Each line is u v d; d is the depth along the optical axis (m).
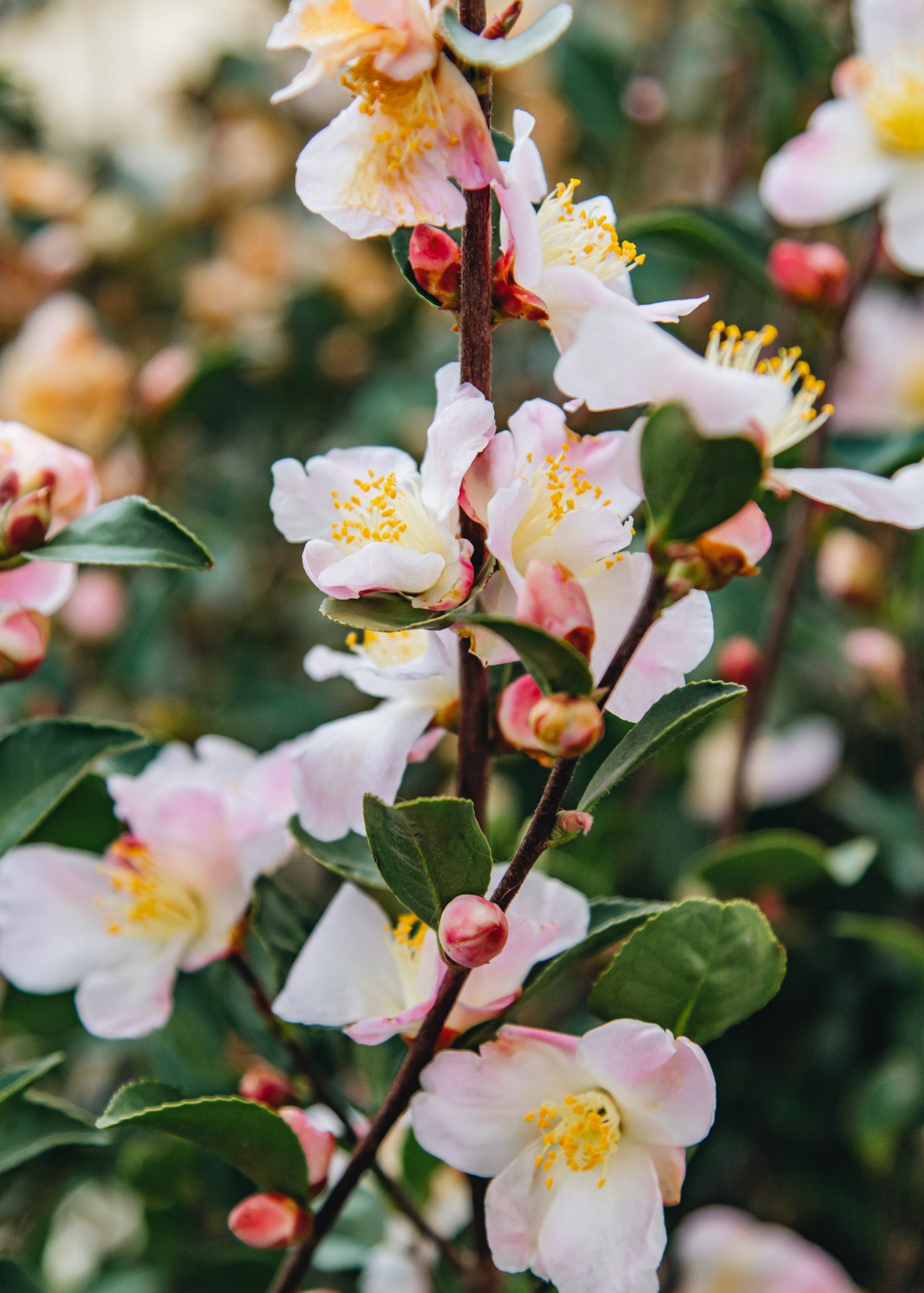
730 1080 0.55
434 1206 0.43
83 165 0.85
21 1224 0.50
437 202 0.29
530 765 0.54
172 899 0.35
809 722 0.63
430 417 0.72
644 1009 0.32
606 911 0.34
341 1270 0.44
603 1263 0.30
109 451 0.69
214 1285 0.44
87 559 0.34
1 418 0.67
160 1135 0.46
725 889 0.46
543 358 0.73
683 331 0.64
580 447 0.32
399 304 0.79
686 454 0.27
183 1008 0.43
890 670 0.55
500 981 0.31
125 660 0.65
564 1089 0.31
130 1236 0.54
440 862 0.29
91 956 0.36
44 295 0.76
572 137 0.78
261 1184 0.32
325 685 0.71
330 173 0.30
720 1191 0.55
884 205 0.47
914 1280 0.53
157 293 0.81
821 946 0.55
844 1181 0.55
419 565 0.29
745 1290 0.49
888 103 0.47
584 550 0.30
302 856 0.62
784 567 0.47
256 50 0.86
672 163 0.83
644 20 0.86
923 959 0.47
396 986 0.33
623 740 0.30
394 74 0.28
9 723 0.61
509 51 0.27
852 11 0.57
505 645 0.30
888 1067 0.53
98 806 0.38
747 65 0.65
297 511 0.32
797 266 0.46
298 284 0.79
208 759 0.38
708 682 0.29
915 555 0.52
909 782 0.60
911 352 0.62
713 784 0.62
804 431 0.31
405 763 0.32
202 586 0.70
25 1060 0.55
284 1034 0.35
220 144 0.84
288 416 0.78
